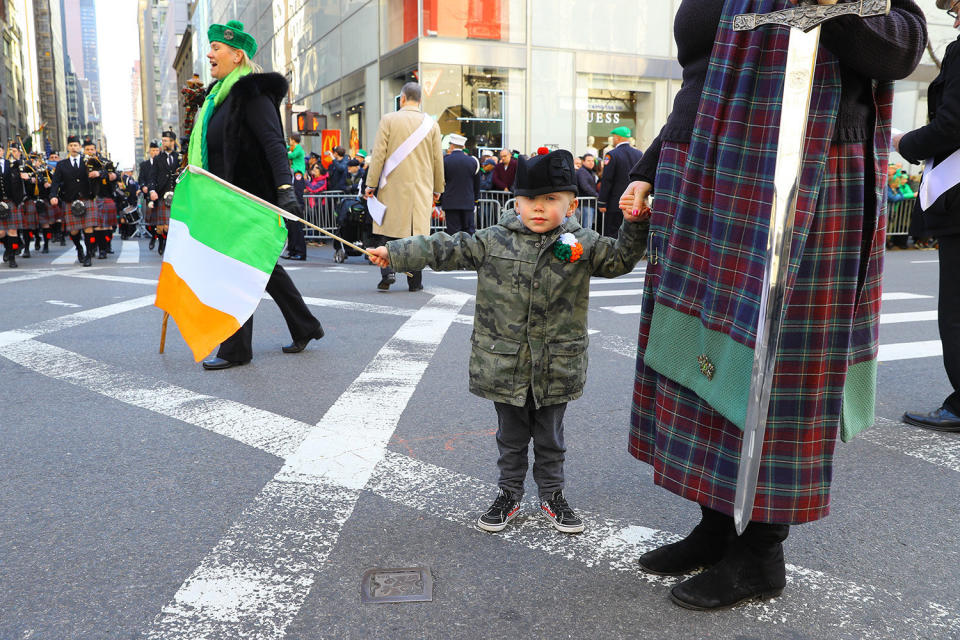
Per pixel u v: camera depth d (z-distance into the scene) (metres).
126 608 2.33
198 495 3.16
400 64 18.03
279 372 5.16
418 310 7.45
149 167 15.51
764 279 1.93
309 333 5.70
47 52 150.50
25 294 8.98
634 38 18.61
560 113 18.17
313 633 2.19
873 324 2.28
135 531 2.84
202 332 4.77
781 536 2.33
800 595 2.41
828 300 2.12
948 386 4.87
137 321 7.15
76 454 3.63
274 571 2.55
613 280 10.33
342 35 22.36
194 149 5.25
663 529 2.87
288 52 29.27
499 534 2.83
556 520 2.85
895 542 2.77
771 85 2.07
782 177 1.87
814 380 2.13
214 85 5.30
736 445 2.20
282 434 3.90
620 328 6.64
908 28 2.00
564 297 2.77
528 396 2.82
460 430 3.95
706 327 2.19
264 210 4.86
